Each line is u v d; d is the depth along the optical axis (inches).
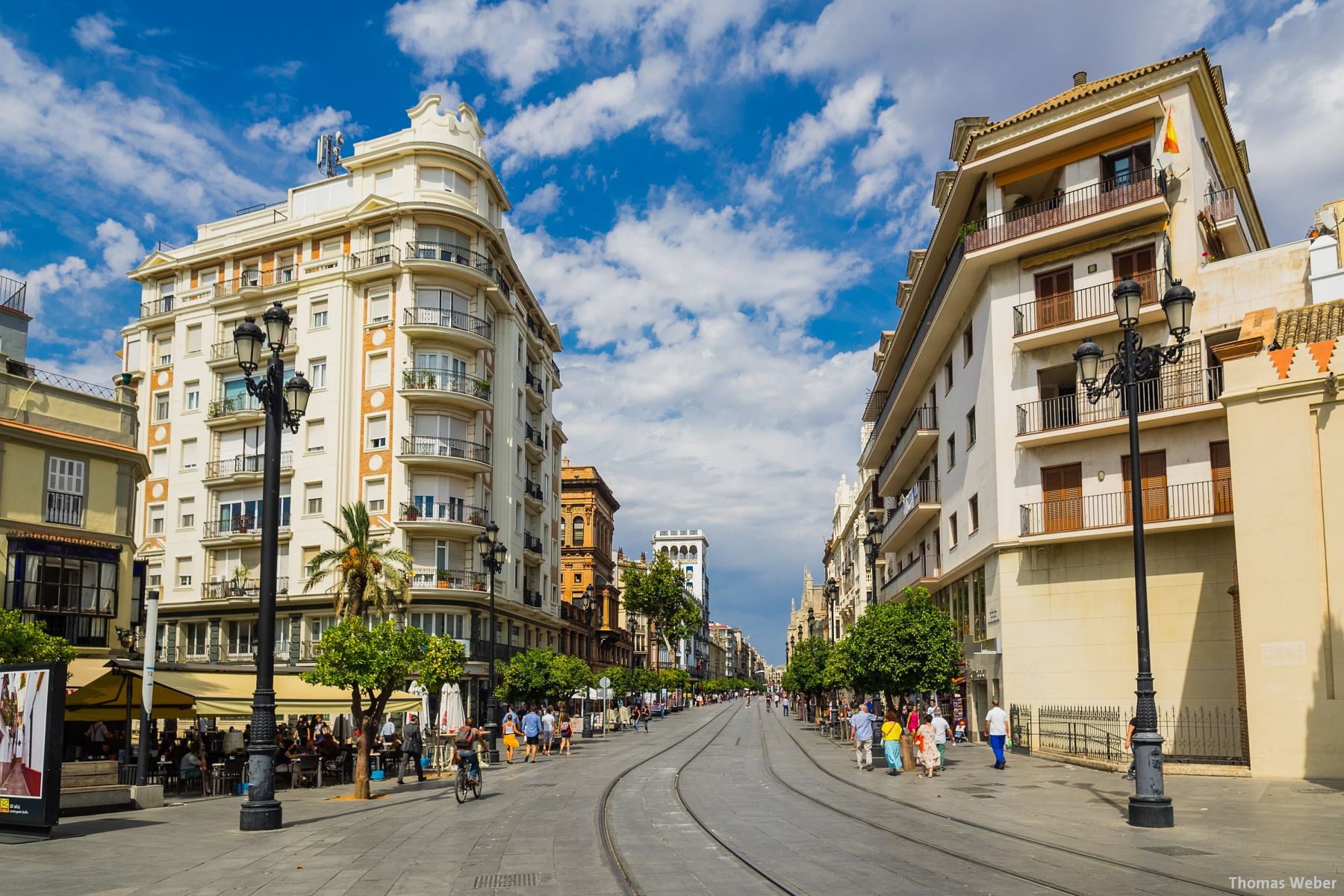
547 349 2603.3
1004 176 1270.9
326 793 911.7
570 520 3503.9
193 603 2003.0
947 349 1583.4
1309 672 807.7
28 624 890.1
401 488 1891.0
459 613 1914.4
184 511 2078.0
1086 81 1348.4
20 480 1124.5
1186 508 1084.5
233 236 2156.7
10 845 546.9
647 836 564.1
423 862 482.9
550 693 1722.4
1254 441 860.0
